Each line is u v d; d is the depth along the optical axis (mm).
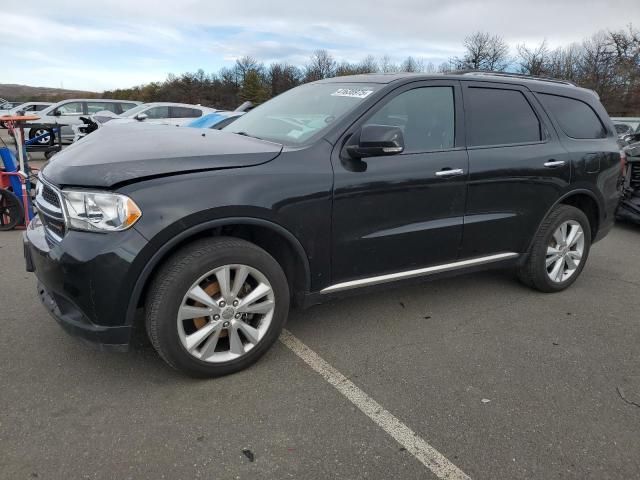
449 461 2311
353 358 3191
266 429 2477
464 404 2742
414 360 3199
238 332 2908
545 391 2902
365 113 3230
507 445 2428
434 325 3723
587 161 4336
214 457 2275
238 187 2691
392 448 2379
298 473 2203
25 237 2934
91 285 2473
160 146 2826
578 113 4469
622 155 4816
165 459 2250
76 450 2277
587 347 3471
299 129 3324
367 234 3211
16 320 3506
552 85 4375
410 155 3346
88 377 2852
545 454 2377
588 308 4160
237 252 2742
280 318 3002
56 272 2535
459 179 3533
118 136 3166
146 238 2473
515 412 2688
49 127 8352
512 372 3100
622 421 2646
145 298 2760
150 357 3080
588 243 4523
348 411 2643
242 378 2908
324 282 3162
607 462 2340
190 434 2416
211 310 2748
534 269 4250
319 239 3025
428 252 3549
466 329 3678
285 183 2836
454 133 3611
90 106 16078
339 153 3084
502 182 3781
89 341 2584
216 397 2717
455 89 3674
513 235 4008
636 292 4598
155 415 2545
